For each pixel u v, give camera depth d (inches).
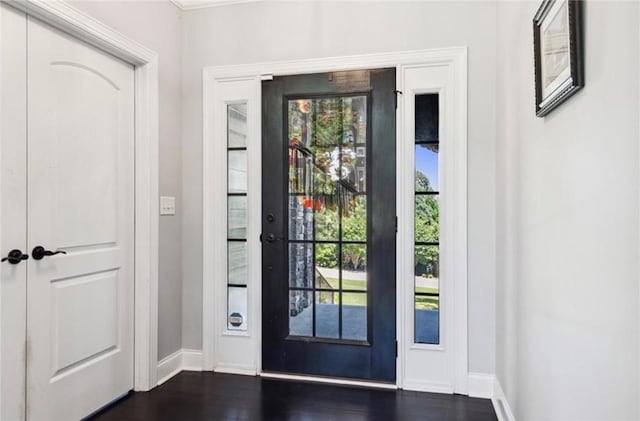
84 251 83.4
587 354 40.4
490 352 94.3
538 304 57.8
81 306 82.4
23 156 69.9
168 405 89.9
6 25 66.8
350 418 84.2
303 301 105.7
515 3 72.9
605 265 36.3
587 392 40.4
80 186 82.0
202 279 110.1
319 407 89.0
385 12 100.2
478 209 95.1
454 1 96.5
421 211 99.7
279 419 83.8
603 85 36.6
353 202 102.9
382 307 100.5
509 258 78.0
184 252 110.7
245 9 108.5
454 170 96.3
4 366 66.9
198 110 110.5
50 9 71.6
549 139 52.3
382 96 100.6
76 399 81.0
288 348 105.8
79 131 81.6
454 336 96.0
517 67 71.3
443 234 97.0
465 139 95.7
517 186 71.4
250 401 91.7
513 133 74.7
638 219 30.6
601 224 37.1
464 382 95.3
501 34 87.3
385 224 100.4
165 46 104.5
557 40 47.4
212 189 109.8
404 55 98.7
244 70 108.0
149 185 98.3
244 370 107.9
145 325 97.7
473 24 95.6
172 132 107.5
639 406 30.5
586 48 40.2
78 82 81.1
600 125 37.2
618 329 33.9
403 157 99.1
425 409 88.0
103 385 88.0
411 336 98.7
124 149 94.1
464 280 95.6
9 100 67.4
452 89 96.6
